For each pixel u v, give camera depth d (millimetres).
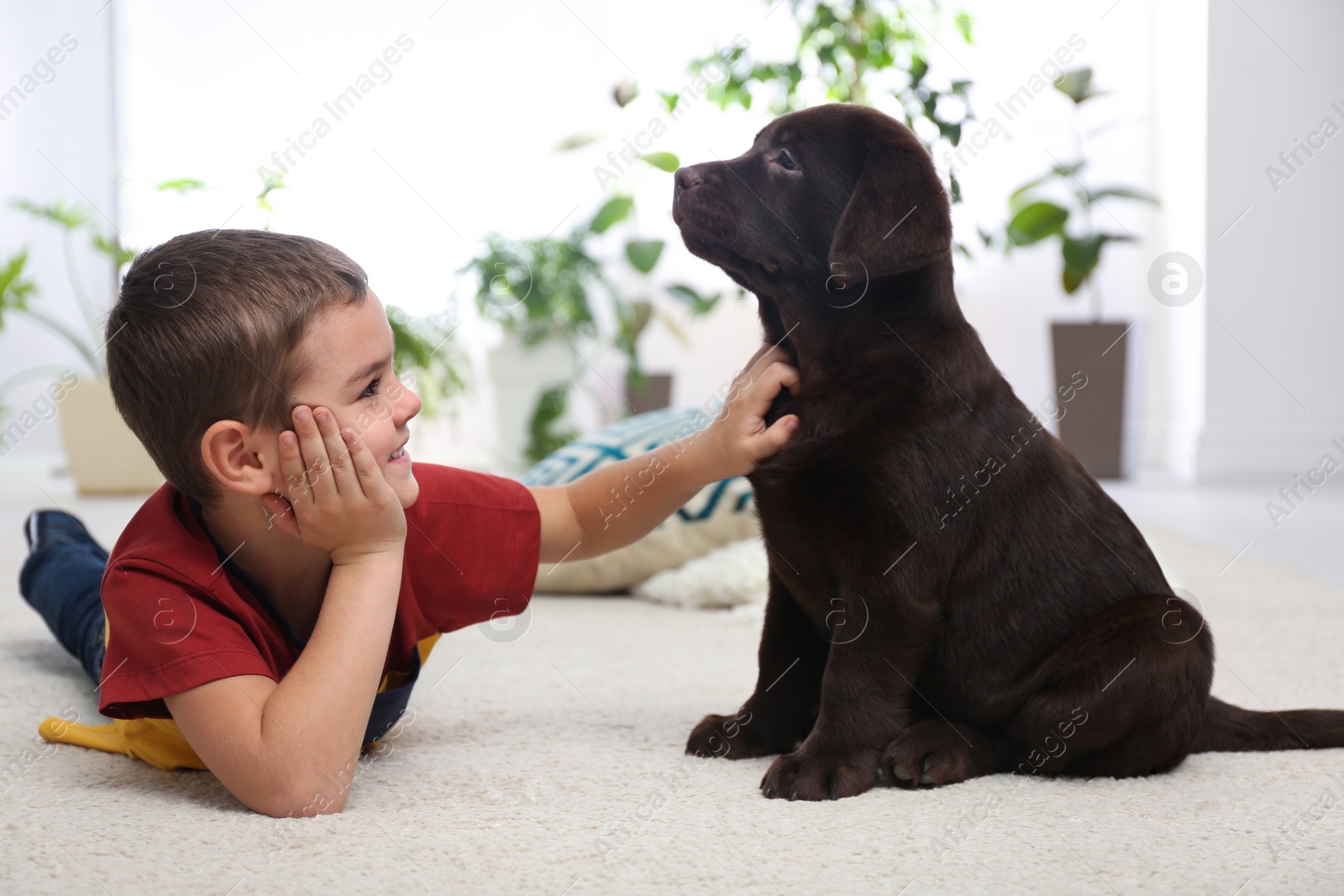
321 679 1184
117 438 4906
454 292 4898
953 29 5016
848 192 1463
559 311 5211
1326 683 1840
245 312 1167
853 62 4238
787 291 1493
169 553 1232
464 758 1407
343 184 4551
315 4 5535
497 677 1900
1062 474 1495
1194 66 5074
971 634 1406
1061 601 1436
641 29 5535
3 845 1084
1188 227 5199
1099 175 5656
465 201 5422
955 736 1389
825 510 1371
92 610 1744
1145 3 5504
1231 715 1536
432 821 1164
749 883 1003
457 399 5641
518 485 1588
